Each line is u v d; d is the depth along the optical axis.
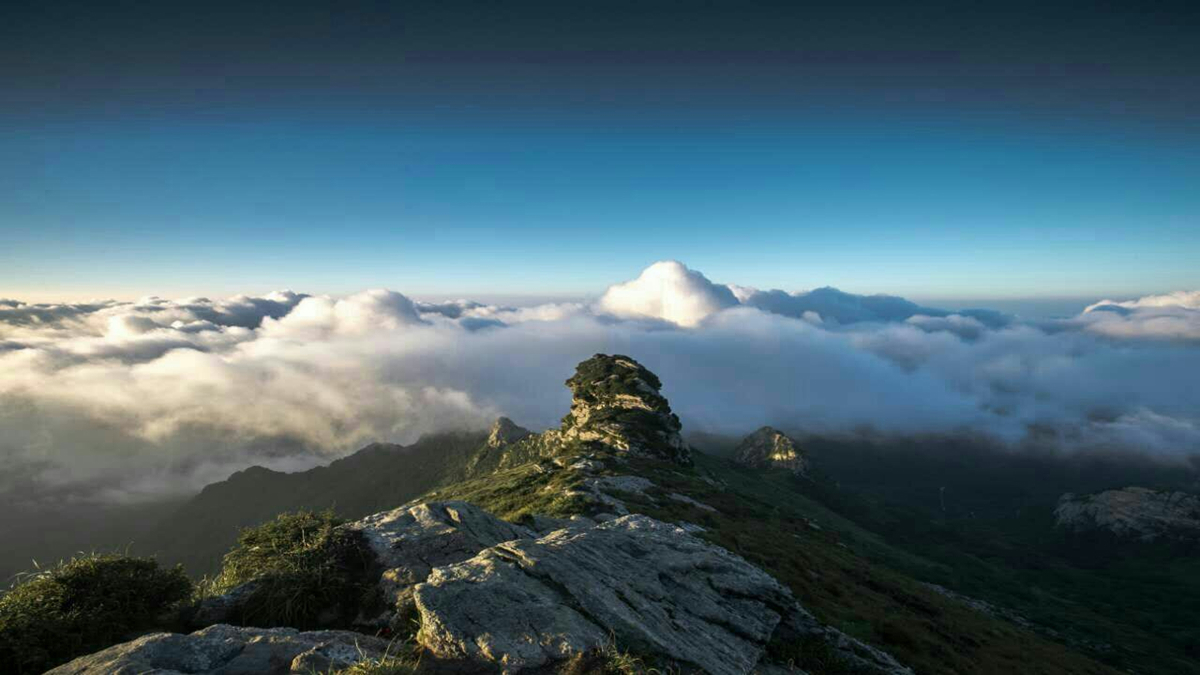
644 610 14.50
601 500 55.75
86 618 11.63
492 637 11.47
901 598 46.91
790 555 44.91
